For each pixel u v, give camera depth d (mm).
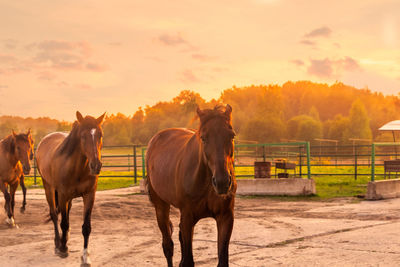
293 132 99500
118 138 138625
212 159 3164
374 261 4523
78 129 5539
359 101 81438
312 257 4832
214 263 4859
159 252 5488
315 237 6012
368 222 7078
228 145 3213
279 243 5742
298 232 6465
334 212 8531
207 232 6750
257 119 96000
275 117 98375
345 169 22969
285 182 11906
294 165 13062
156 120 142500
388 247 5098
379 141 65188
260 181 12250
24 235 7035
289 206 9820
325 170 21844
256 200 11305
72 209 10500
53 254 5602
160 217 4586
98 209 10336
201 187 3490
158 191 4320
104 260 5152
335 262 4578
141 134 142375
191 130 4918
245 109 138750
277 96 103438
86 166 5473
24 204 10102
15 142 8531
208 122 3262
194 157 3568
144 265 4859
